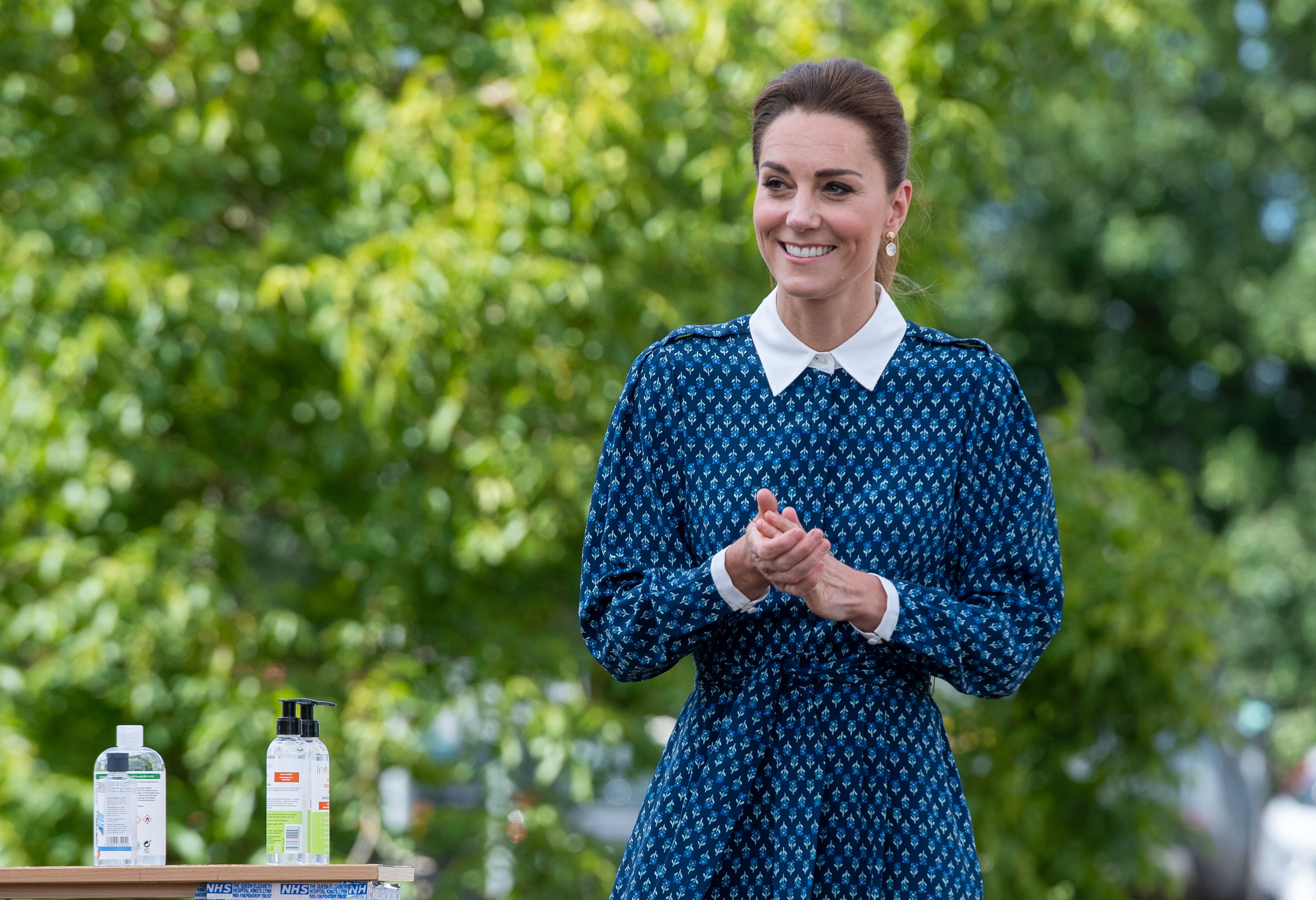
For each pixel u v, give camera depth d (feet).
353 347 41.45
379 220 45.50
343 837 45.73
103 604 42.37
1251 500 123.75
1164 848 49.55
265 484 46.73
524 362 43.68
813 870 16.66
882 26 48.03
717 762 16.90
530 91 44.21
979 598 17.26
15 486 45.24
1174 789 48.29
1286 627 120.37
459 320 42.70
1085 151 121.60
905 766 16.92
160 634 42.63
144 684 42.75
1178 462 131.03
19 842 40.45
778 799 16.78
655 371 18.03
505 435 44.60
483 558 46.83
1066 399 131.64
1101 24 48.49
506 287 42.37
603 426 45.27
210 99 46.19
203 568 46.09
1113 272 125.39
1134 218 124.57
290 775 19.11
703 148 45.19
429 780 47.85
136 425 43.16
